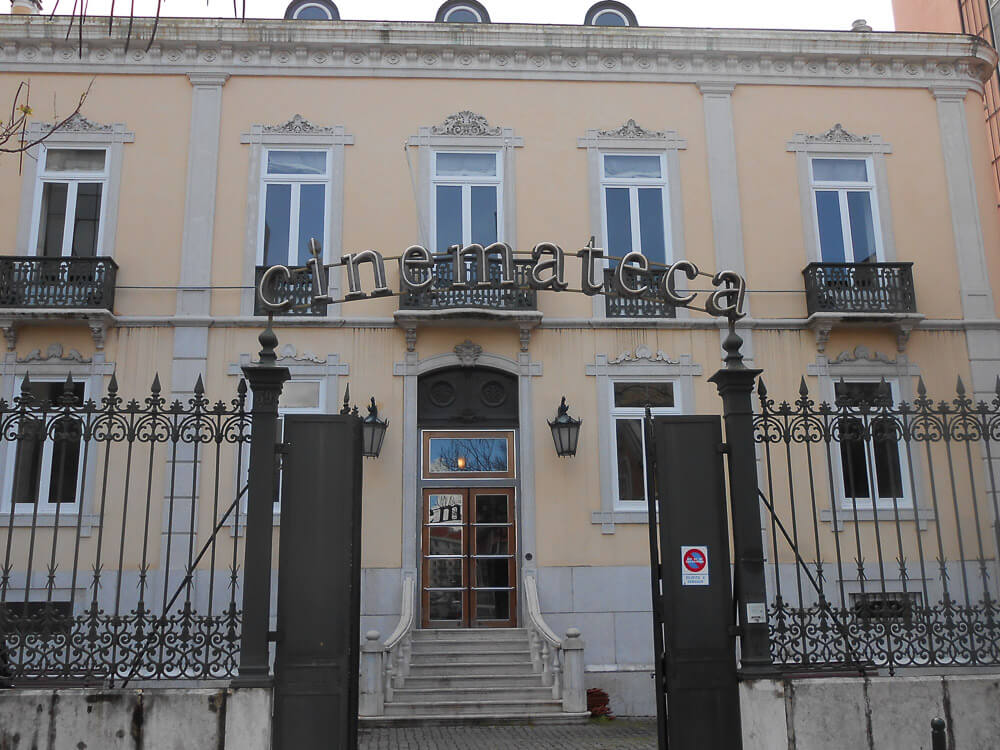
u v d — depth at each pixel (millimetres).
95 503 13062
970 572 13680
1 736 6309
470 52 15281
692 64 15539
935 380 14492
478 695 12000
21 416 6926
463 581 13961
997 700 6688
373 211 14672
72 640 6695
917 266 15000
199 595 12875
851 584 13539
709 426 7312
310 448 7090
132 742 6359
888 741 6613
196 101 14820
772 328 14500
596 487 13859
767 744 6621
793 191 15180
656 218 15117
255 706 6484
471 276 14195
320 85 15086
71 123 14578
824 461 13977
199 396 7129
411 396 14000
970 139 15648
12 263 13758
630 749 9930
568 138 15141
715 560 7082
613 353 14336
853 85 15664
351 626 6961
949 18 24797
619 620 13430
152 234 14273
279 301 14148
